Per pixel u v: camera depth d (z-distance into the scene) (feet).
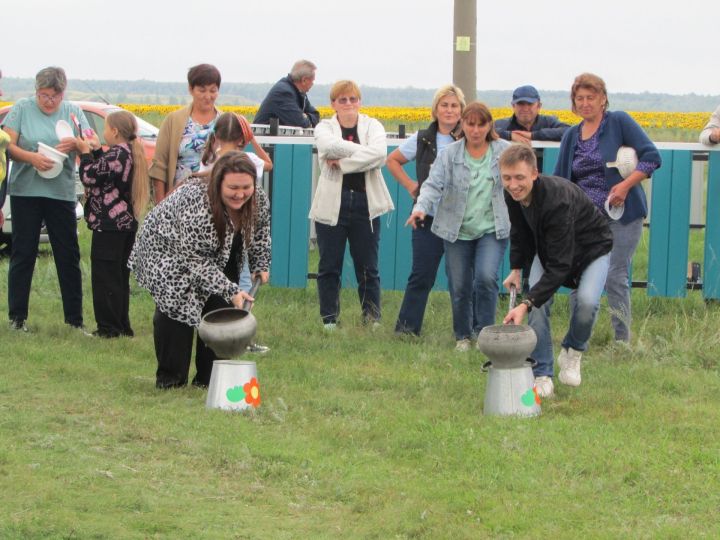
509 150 24.29
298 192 39.17
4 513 18.30
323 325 35.12
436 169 30.89
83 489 19.58
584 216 25.53
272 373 28.53
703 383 27.78
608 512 18.86
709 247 37.09
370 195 34.27
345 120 34.09
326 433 23.06
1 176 31.81
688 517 18.71
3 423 23.32
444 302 39.11
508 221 30.83
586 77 29.68
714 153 36.60
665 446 22.21
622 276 30.94
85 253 48.75
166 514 18.53
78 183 51.29
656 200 37.29
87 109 56.70
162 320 26.22
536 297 24.66
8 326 33.45
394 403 25.66
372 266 35.01
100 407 24.80
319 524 18.39
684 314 35.22
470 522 18.38
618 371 29.04
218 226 24.45
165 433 22.70
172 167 31.76
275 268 39.55
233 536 17.74
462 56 48.73
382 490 19.77
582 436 22.79
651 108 226.17
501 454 21.63
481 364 29.84
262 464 21.06
